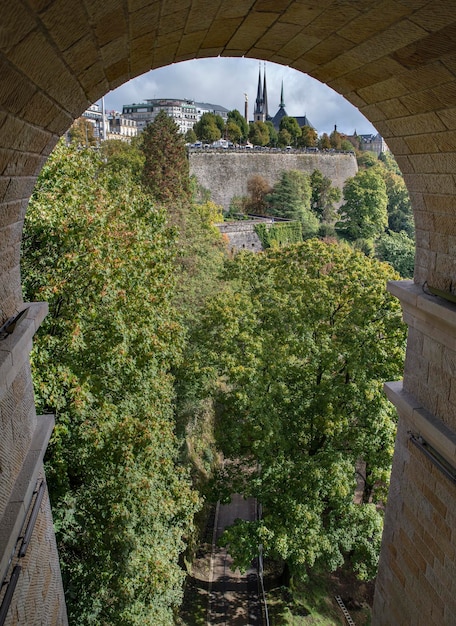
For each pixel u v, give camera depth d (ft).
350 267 62.08
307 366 60.85
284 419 61.62
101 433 40.04
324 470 56.70
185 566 65.21
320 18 14.16
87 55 13.21
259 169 266.36
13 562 15.76
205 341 65.82
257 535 56.75
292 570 60.44
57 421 38.88
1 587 14.12
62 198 40.52
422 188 19.72
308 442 63.62
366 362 57.47
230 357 60.75
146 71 18.37
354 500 81.05
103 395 44.65
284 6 13.83
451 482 18.90
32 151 15.30
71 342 37.42
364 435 57.41
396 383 23.75
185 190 147.13
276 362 59.57
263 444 57.26
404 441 23.08
